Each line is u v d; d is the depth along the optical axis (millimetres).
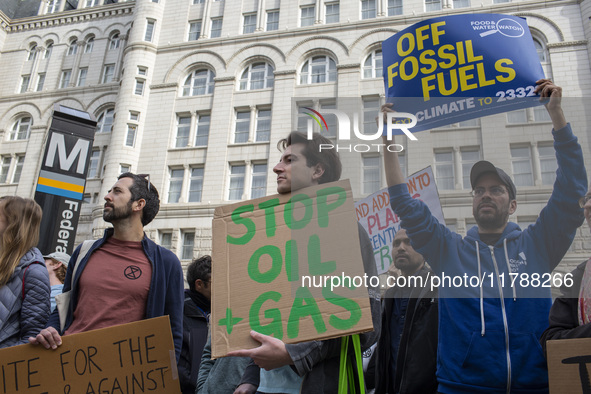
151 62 21562
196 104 20531
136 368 2430
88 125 7273
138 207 2961
